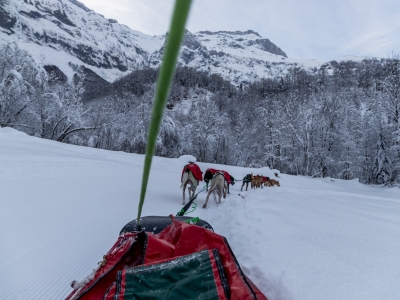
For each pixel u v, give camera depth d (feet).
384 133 128.88
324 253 9.28
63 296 8.47
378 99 134.51
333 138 150.41
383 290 6.75
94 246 12.32
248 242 11.37
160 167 74.33
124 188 29.63
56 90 114.42
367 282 7.17
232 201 23.58
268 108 180.96
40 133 116.26
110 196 23.90
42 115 112.88
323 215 15.51
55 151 52.95
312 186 89.97
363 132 148.66
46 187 23.91
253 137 174.29
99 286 6.49
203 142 159.43
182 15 1.20
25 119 109.09
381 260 8.48
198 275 6.23
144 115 145.79
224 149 166.81
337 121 152.87
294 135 159.43
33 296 8.34
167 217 11.51
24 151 42.27
